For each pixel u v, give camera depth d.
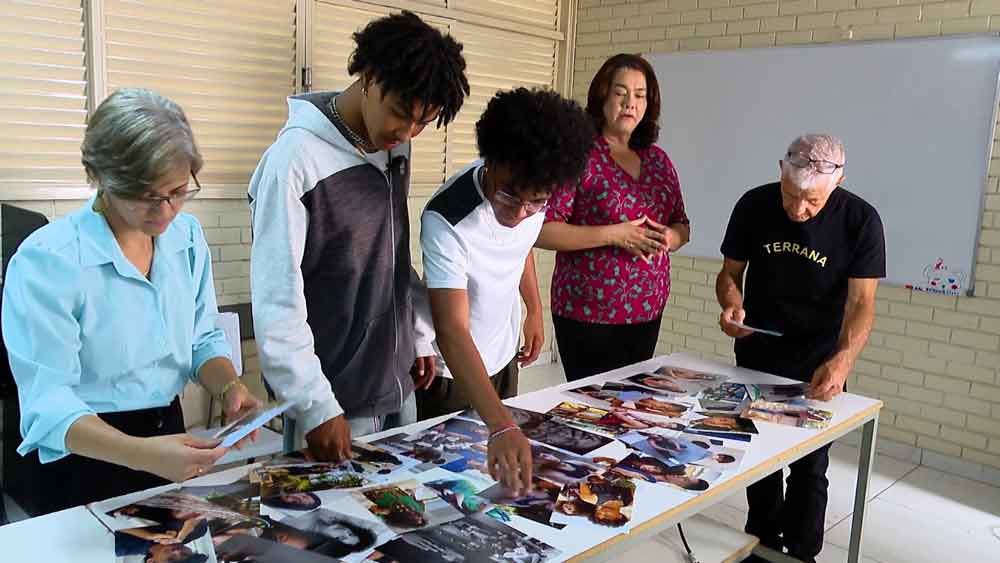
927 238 3.65
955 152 3.53
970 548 2.88
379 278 1.53
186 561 1.10
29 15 2.88
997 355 3.48
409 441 1.62
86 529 1.18
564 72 5.11
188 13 3.27
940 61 3.54
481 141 1.47
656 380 2.19
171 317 1.39
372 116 1.33
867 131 3.80
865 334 2.14
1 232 2.64
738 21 4.27
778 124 4.14
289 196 1.36
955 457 3.63
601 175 2.34
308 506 1.29
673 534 2.52
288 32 3.62
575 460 1.58
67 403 1.17
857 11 3.81
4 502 1.96
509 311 1.86
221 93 3.43
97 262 1.25
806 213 2.09
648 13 4.67
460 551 1.18
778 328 2.30
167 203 1.18
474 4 4.46
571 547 1.22
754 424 1.85
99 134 1.12
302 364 1.39
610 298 2.38
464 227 1.60
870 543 2.88
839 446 3.90
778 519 2.50
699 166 4.50
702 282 4.56
